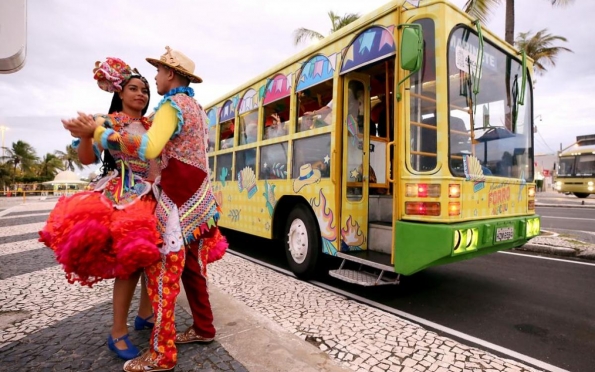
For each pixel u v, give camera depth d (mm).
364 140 4414
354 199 4277
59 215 1990
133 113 2334
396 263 3432
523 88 4207
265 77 5625
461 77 3508
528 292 4277
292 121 4906
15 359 2252
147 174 2299
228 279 4504
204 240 2492
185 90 2320
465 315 3531
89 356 2291
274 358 2270
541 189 38969
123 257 1859
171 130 2115
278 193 5109
